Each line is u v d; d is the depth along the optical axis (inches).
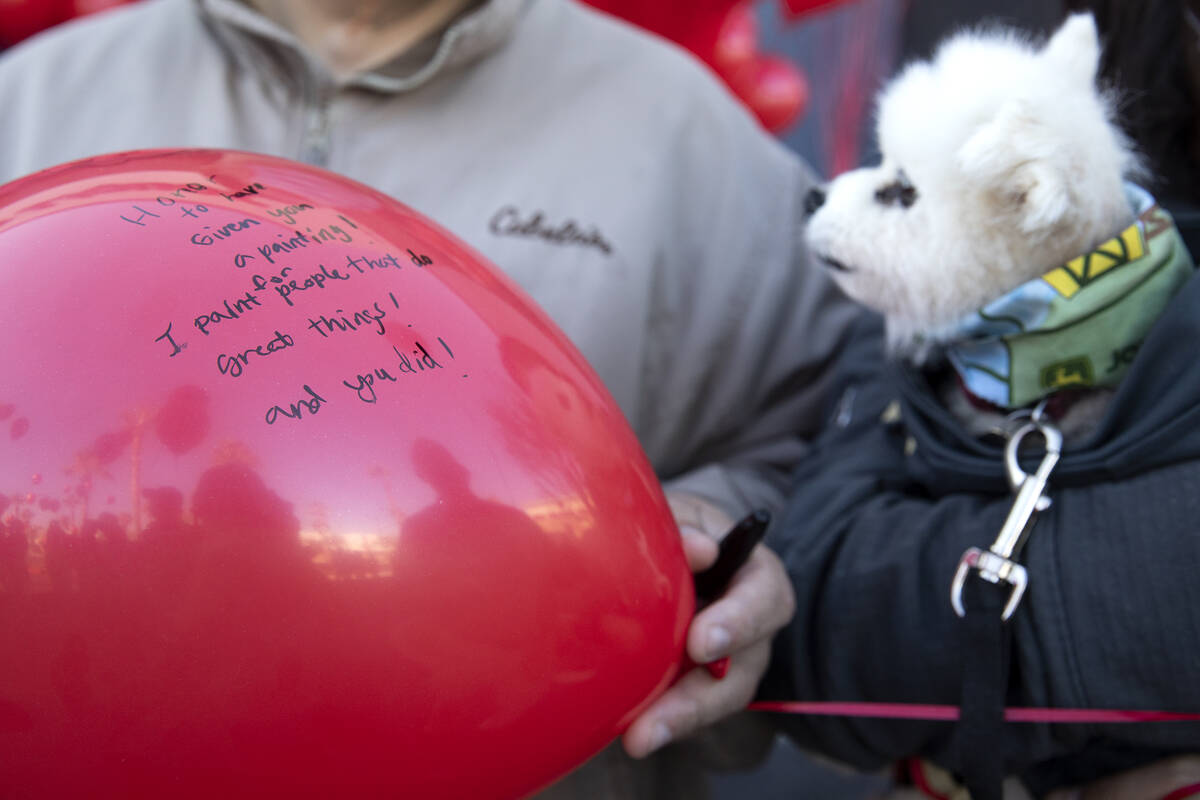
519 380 23.5
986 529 30.0
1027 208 29.5
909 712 30.8
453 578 21.1
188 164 25.9
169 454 19.8
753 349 44.4
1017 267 31.5
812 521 35.7
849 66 93.7
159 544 19.6
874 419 38.9
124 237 22.2
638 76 44.8
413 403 21.6
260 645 19.9
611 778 40.4
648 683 24.9
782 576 31.2
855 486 36.1
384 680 20.7
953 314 32.7
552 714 22.8
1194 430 27.3
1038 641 28.4
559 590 22.4
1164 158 36.0
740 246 44.5
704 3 74.7
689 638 26.8
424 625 20.8
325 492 20.3
